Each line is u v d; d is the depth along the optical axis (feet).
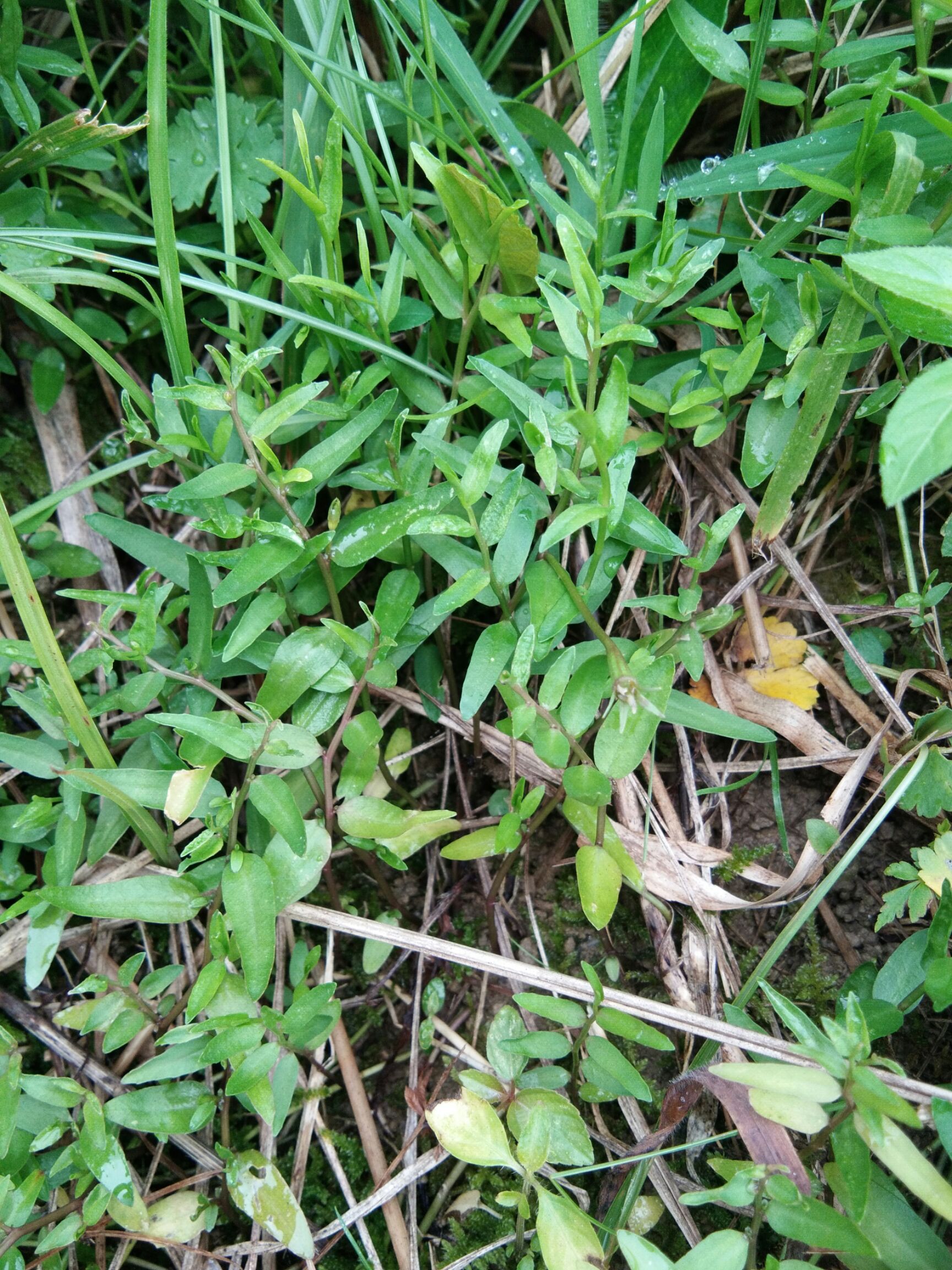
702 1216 0.84
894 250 0.64
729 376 0.85
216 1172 0.84
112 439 1.10
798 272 0.89
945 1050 0.88
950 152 0.85
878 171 0.85
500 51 1.06
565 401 0.88
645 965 0.94
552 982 0.86
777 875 0.94
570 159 0.83
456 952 0.88
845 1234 0.65
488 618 1.01
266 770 0.92
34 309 0.84
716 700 0.99
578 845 0.96
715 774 0.97
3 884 0.90
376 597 1.03
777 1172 0.68
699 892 0.92
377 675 0.82
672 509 1.02
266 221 1.11
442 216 1.00
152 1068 0.79
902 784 0.87
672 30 0.99
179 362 0.90
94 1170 0.75
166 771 0.82
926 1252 0.71
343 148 1.01
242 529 0.77
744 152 0.99
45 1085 0.78
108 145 1.03
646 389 0.89
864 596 1.02
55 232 0.87
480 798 1.01
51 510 1.00
